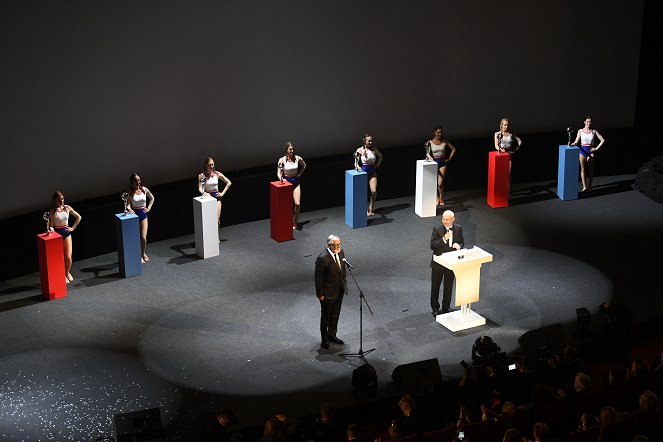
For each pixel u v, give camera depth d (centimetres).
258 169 1688
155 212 1548
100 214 1482
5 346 1201
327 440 922
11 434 1008
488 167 1734
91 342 1212
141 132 1554
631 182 1844
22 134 1408
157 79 1552
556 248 1514
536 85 1934
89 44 1455
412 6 1788
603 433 838
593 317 1270
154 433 933
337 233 1595
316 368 1143
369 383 1074
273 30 1659
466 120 1903
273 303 1323
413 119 1853
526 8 1880
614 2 1919
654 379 972
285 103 1709
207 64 1605
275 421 875
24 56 1384
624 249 1508
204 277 1415
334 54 1736
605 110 1969
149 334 1232
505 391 1019
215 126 1644
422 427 920
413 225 1631
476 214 1680
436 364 1065
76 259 1474
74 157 1480
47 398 1080
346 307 1303
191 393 1089
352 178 1590
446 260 1207
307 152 1762
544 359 1040
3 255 1389
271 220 1568
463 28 1844
